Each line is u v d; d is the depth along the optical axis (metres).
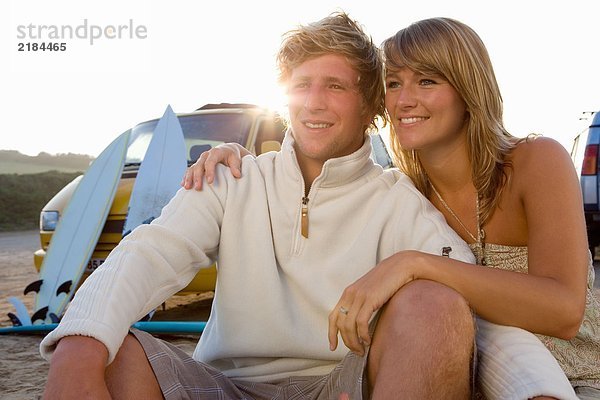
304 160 2.18
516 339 1.62
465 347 1.50
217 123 5.50
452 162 2.16
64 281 5.12
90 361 1.50
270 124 5.49
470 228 2.18
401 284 1.65
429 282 1.59
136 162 5.59
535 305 1.68
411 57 2.06
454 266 1.68
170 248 1.87
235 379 2.03
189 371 1.75
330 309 1.98
